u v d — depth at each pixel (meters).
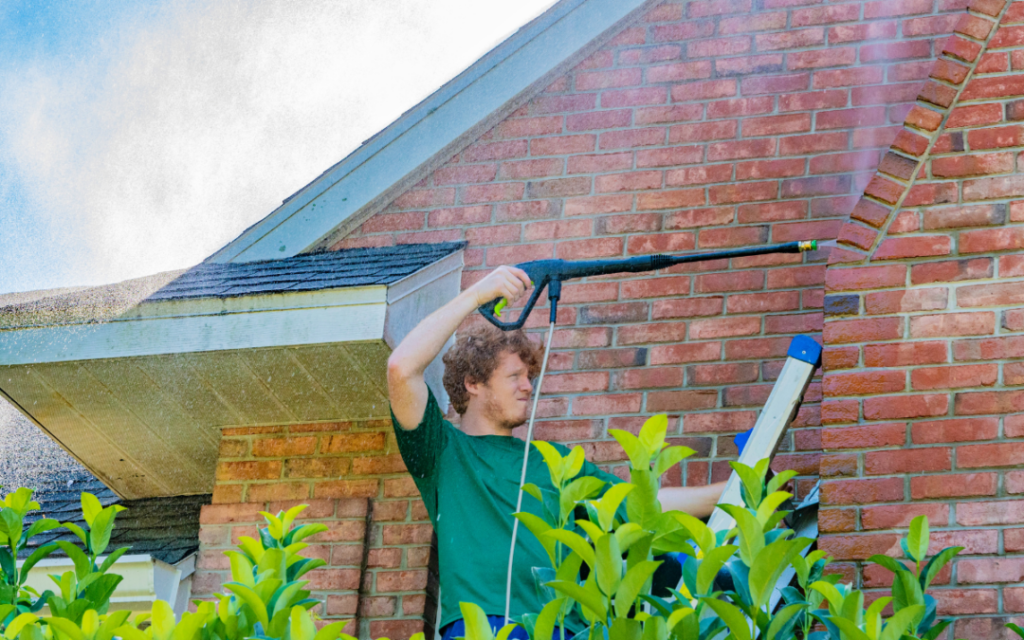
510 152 4.75
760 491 2.58
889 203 3.80
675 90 4.68
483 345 3.80
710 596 2.30
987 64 3.93
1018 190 3.75
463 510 3.46
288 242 4.79
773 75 4.61
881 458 3.51
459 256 4.56
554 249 4.54
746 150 4.50
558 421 4.23
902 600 2.80
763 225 4.36
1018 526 3.37
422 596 4.14
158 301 4.18
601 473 3.64
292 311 4.08
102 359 4.20
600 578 2.27
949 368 3.57
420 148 4.80
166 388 4.38
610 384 4.24
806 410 4.00
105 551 4.54
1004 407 3.50
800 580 2.66
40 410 4.58
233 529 4.39
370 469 4.36
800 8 4.69
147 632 2.67
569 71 4.82
